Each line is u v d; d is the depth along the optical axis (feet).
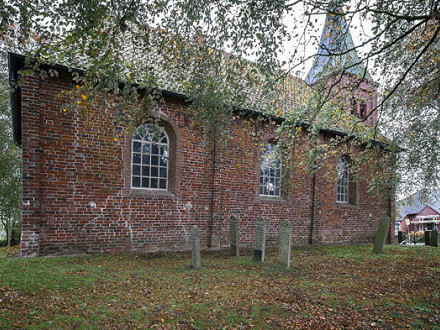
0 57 38.81
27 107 26.30
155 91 19.12
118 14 14.79
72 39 14.84
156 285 19.94
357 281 23.24
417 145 29.94
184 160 35.22
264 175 43.47
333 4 16.62
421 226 126.82
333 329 14.07
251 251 36.09
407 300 18.33
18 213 49.08
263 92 18.02
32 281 18.94
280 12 15.15
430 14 16.57
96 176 29.55
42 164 27.12
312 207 47.14
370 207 55.47
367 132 29.55
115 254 29.35
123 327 13.50
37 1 13.88
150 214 32.63
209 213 37.09
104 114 29.91
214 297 18.12
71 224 28.22
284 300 17.92
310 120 22.86
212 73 20.25
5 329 12.48
